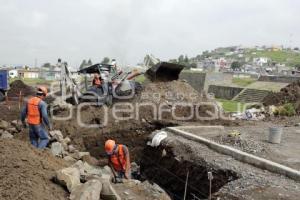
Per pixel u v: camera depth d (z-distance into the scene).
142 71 18.58
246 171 8.47
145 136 14.49
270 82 43.47
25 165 6.36
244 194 7.32
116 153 8.22
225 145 10.38
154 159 11.66
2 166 6.16
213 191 8.69
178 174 10.20
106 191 6.19
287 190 7.34
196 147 10.50
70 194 5.81
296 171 8.02
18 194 5.31
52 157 7.80
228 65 133.38
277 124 15.16
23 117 8.96
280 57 166.25
